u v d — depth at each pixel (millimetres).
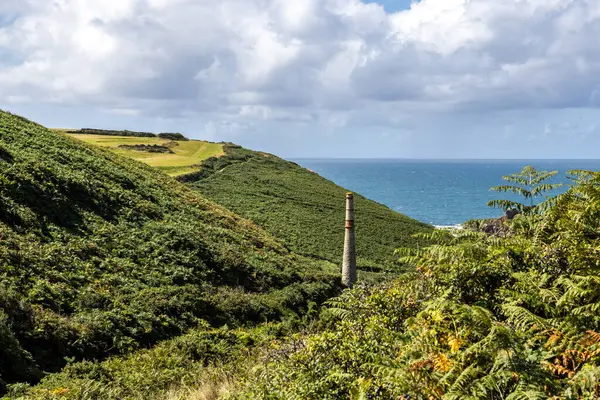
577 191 7145
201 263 27375
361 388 5047
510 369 4234
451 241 7492
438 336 5410
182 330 19281
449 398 4164
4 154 28344
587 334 4598
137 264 24141
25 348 13555
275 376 6984
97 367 13672
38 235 21703
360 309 7484
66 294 17750
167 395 11320
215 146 130625
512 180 8586
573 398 3930
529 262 6586
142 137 135625
